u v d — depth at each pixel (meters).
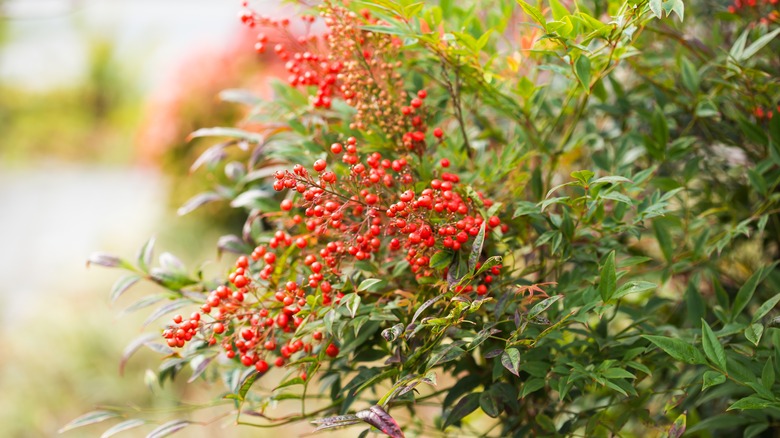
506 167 1.54
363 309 1.46
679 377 1.66
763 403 1.38
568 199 1.44
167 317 3.20
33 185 8.02
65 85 10.43
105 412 1.55
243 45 4.51
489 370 1.52
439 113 1.60
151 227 5.00
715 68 1.65
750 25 1.67
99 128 10.15
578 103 1.67
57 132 9.88
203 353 1.51
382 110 1.54
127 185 7.85
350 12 1.53
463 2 1.72
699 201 1.69
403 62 1.62
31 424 3.00
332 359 1.52
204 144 4.40
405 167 1.48
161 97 4.63
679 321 1.68
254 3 1.58
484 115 1.72
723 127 1.69
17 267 5.16
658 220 1.60
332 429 1.41
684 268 1.66
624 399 1.58
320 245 1.54
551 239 1.53
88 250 4.98
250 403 1.56
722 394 1.52
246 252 1.62
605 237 1.54
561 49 1.50
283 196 1.69
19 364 3.40
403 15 1.48
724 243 1.55
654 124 1.60
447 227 1.43
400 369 1.42
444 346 1.42
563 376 1.46
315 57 1.57
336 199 1.45
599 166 1.64
